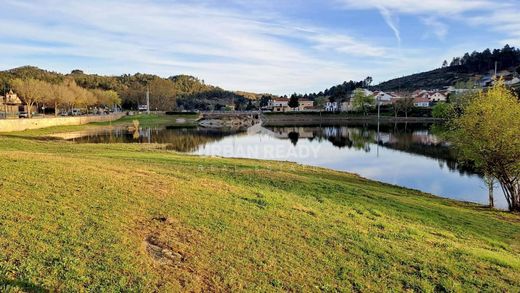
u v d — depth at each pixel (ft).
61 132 224.94
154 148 156.66
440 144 195.31
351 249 38.58
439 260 38.88
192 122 395.14
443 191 97.50
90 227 34.19
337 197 63.87
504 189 82.64
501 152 77.15
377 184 96.99
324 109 587.68
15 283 24.54
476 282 34.94
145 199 44.34
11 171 47.65
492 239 52.80
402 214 58.65
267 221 43.09
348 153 164.76
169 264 30.63
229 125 369.91
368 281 32.83
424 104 532.32
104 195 43.34
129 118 379.14
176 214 41.01
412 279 34.01
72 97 326.65
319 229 42.93
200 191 51.78
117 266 28.68
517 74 590.14
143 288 26.68
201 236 36.52
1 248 28.35
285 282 30.81
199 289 27.94
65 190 42.98
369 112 487.61
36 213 35.32
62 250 29.55
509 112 77.00
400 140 219.41
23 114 309.22
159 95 549.54
